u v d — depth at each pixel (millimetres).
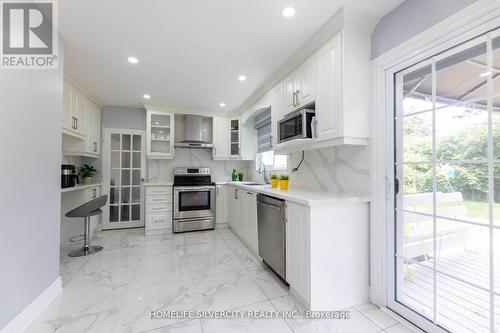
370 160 1790
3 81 1330
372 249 1776
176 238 3512
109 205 4004
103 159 3959
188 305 1749
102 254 2826
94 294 1897
